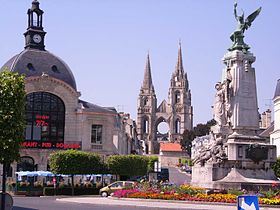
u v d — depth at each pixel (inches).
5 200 844.6
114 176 2920.8
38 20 3361.2
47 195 2342.5
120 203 1398.9
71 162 2378.2
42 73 3120.1
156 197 1403.8
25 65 3152.1
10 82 1104.2
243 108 1517.0
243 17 1604.3
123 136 4141.2
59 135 3122.5
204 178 1477.6
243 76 1531.7
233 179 1428.4
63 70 3221.0
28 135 3051.2
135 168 2677.2
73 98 3157.0
